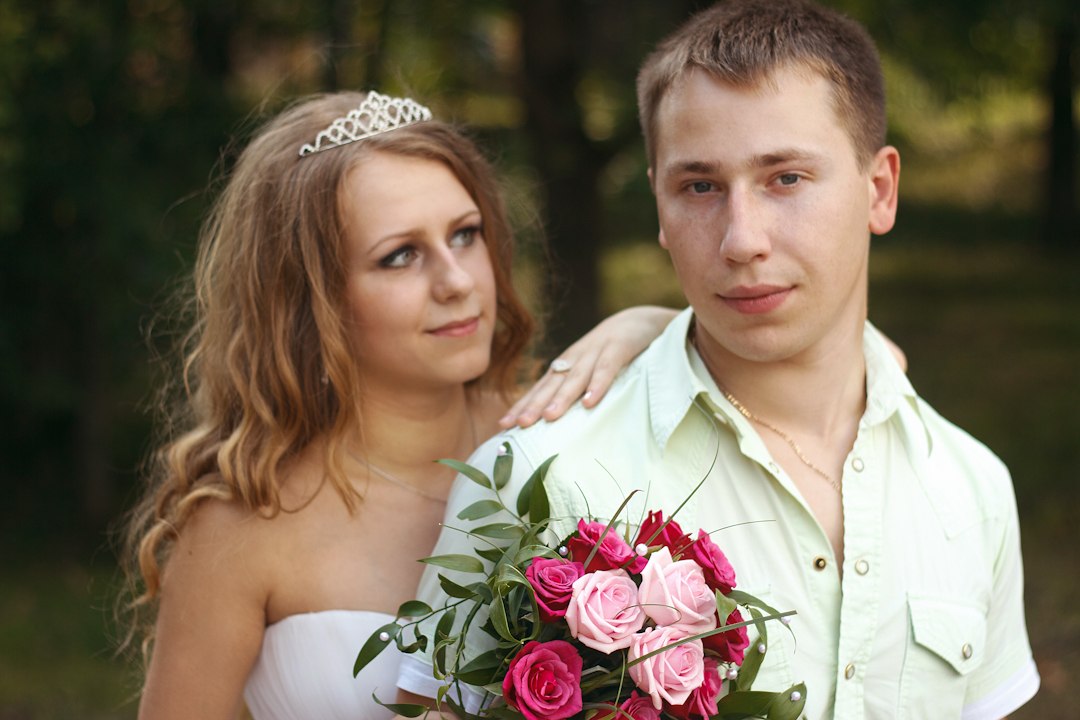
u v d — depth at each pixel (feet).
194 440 7.73
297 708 7.29
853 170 5.72
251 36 21.48
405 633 6.62
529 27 22.50
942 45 22.41
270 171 7.38
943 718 6.10
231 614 7.30
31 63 18.85
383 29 21.85
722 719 5.37
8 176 18.20
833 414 6.23
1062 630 17.17
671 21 21.85
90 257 19.89
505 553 5.41
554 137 22.61
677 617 5.16
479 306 7.43
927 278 40.68
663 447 6.08
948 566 6.22
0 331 20.76
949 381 29.48
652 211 26.30
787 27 5.68
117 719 16.03
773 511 6.03
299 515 7.39
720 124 5.55
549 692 5.04
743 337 5.72
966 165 53.83
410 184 7.17
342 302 7.24
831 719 5.85
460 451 7.97
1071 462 23.50
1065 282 39.09
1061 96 42.80
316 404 7.45
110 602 19.40
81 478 22.22
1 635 18.38
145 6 19.92
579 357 6.59
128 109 19.44
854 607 5.93
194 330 8.34
